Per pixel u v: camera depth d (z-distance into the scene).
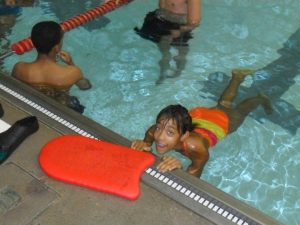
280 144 2.62
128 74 3.11
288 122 2.75
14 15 3.64
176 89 2.99
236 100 2.85
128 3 3.86
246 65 3.21
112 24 3.61
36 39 2.58
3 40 3.34
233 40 3.46
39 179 1.78
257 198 2.31
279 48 3.41
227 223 1.62
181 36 3.44
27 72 2.67
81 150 1.87
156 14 3.49
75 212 1.65
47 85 2.68
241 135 2.64
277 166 2.49
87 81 2.93
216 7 3.87
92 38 3.45
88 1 3.96
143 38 3.43
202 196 1.72
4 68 3.00
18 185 1.75
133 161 1.83
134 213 1.66
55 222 1.61
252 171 2.46
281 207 2.27
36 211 1.65
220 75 3.11
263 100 2.88
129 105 2.86
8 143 1.87
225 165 2.48
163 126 2.12
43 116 2.10
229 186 2.36
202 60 3.25
